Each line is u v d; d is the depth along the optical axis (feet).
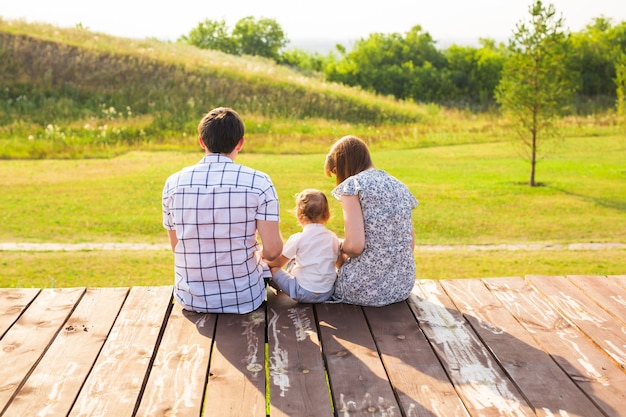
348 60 155.94
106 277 29.45
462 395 10.30
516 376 10.90
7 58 82.64
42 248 35.24
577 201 47.44
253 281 13.58
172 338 12.38
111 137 70.85
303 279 14.06
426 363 11.45
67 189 49.98
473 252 35.27
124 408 9.87
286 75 102.42
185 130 75.46
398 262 13.88
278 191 49.93
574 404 10.02
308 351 11.88
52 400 10.08
